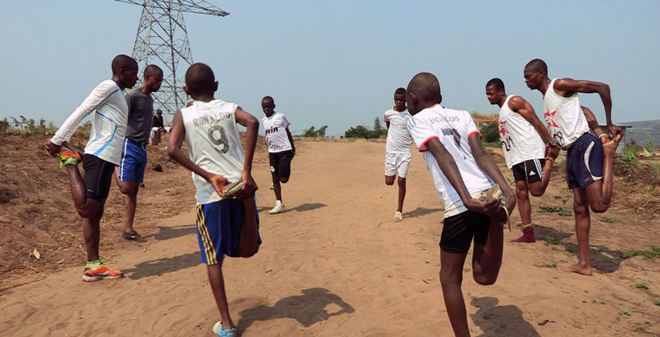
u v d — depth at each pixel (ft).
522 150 18.13
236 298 13.47
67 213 21.85
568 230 20.89
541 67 16.34
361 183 38.58
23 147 34.27
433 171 9.79
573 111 15.47
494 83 18.98
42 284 14.79
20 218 19.39
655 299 13.16
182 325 11.82
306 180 40.01
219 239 11.15
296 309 12.74
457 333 9.61
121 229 21.38
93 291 14.24
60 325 11.94
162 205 27.48
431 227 21.70
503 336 11.07
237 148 11.51
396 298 13.48
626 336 10.96
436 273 15.43
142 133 19.76
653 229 21.15
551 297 13.05
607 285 14.14
